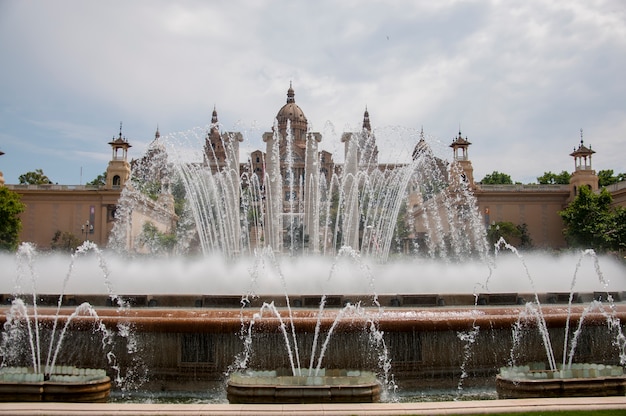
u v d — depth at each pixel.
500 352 10.20
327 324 9.70
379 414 6.68
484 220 76.88
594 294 12.96
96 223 77.12
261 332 9.71
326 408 6.89
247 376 8.45
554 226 77.38
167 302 11.77
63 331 9.86
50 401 7.87
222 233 31.88
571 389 8.12
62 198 77.56
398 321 9.77
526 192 77.50
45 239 77.06
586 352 10.55
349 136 43.69
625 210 51.19
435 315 10.01
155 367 9.80
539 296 12.59
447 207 62.66
